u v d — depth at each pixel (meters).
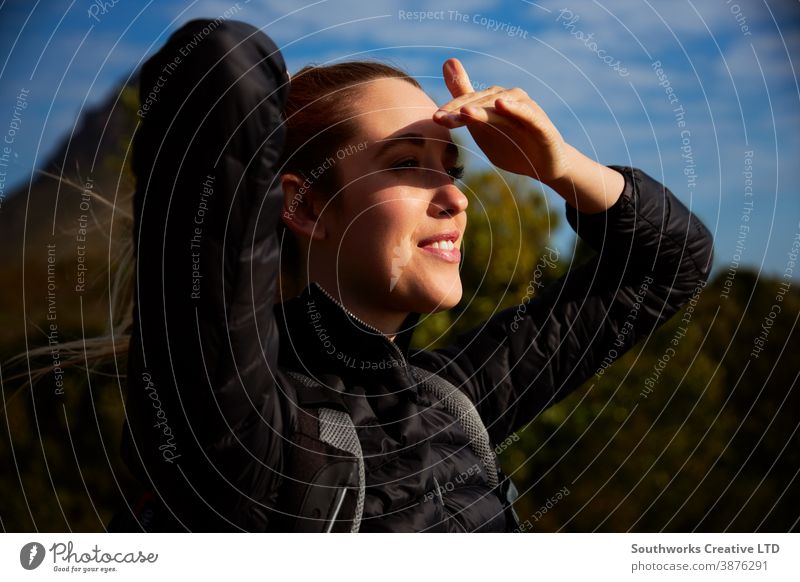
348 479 0.92
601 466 4.53
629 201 1.27
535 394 1.29
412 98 1.15
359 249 1.08
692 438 4.68
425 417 1.10
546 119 1.11
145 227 0.81
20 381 2.10
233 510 0.90
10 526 3.41
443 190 1.10
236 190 0.79
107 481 3.52
